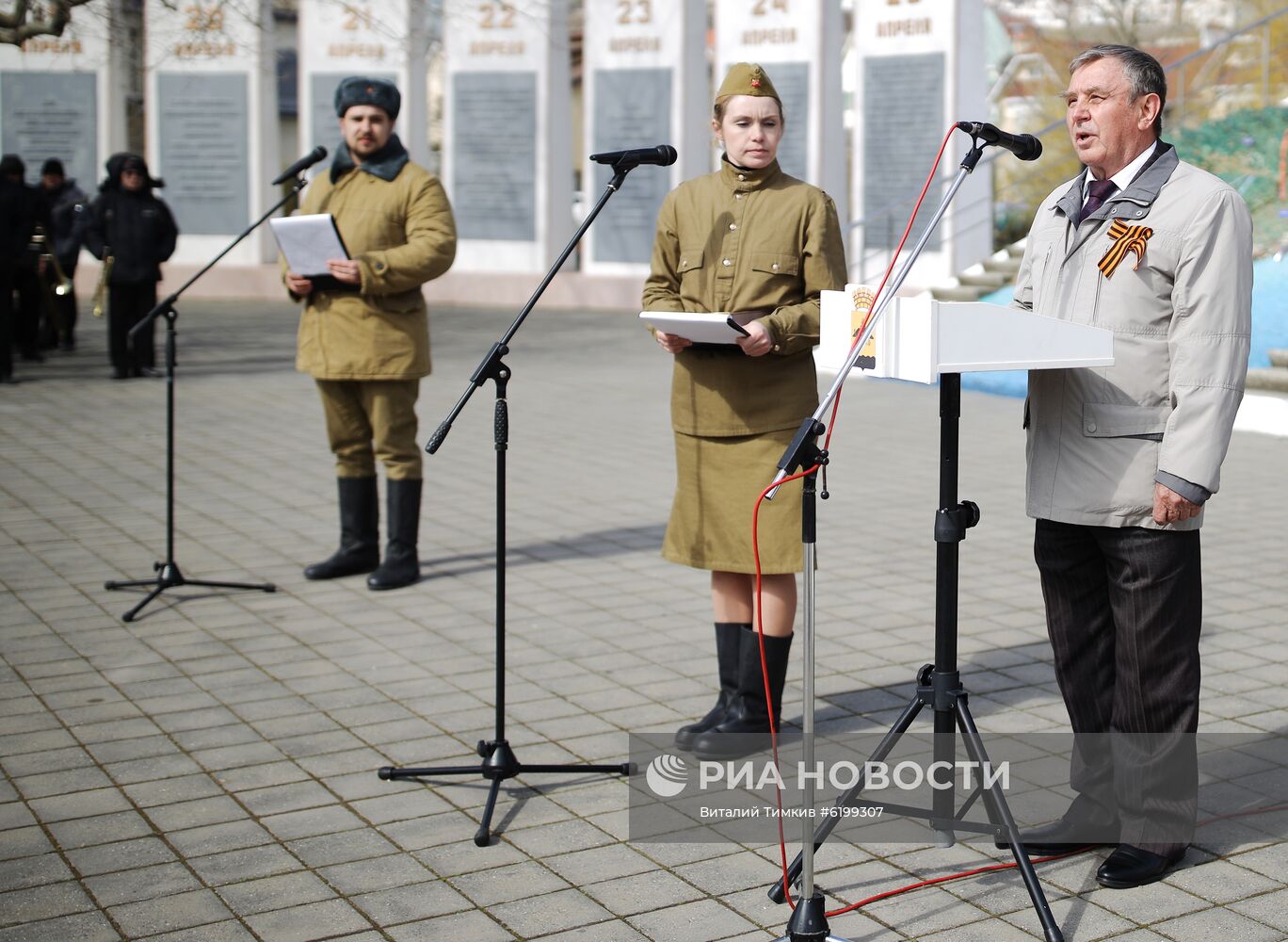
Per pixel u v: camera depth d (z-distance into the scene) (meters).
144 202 12.93
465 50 20.41
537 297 4.05
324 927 3.30
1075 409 3.49
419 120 20.94
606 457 9.66
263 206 21.48
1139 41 23.12
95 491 8.41
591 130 19.88
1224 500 8.01
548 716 4.73
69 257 15.11
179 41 18.91
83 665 5.25
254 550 7.03
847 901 3.43
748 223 4.38
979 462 9.30
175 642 5.55
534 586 6.41
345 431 6.43
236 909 3.39
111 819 3.92
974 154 3.28
